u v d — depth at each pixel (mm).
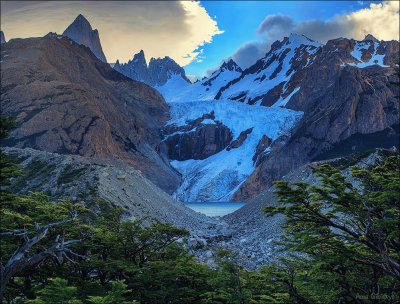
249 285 19422
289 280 18812
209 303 19375
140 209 66875
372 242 16766
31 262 14961
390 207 16547
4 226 20547
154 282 21078
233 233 73875
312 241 16922
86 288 20922
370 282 17828
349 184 17000
